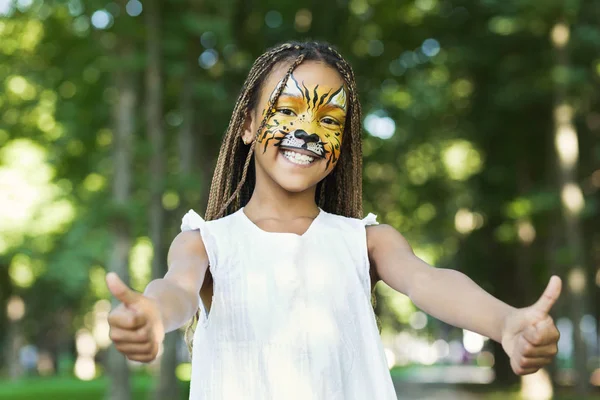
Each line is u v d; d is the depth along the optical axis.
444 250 28.86
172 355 18.14
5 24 20.12
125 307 1.71
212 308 2.28
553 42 18.19
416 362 71.94
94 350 53.25
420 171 25.23
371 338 2.31
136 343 1.69
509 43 20.86
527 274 24.14
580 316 18.45
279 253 2.31
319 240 2.37
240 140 2.65
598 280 27.86
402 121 23.02
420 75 22.41
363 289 2.35
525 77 20.56
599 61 18.78
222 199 2.62
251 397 2.21
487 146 23.67
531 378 21.31
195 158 20.48
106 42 17.66
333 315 2.28
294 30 20.69
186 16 16.45
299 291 2.28
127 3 16.86
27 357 52.56
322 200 2.74
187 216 2.38
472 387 28.22
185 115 18.62
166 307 1.92
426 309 2.27
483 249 26.33
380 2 20.89
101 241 29.42
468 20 21.52
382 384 2.28
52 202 28.22
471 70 22.20
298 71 2.46
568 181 18.47
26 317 42.75
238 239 2.33
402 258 2.39
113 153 17.88
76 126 21.22
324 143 2.43
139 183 17.89
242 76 20.27
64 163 22.78
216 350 2.26
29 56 20.81
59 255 33.31
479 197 24.58
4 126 23.66
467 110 23.22
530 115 22.42
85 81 20.02
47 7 18.73
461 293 2.18
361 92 21.67
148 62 17.06
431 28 21.61
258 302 2.26
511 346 1.91
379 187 23.94
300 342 2.23
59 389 29.25
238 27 20.23
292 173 2.40
